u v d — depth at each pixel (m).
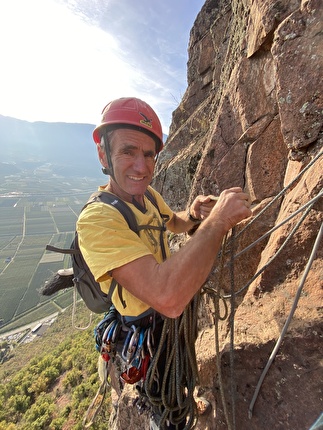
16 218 169.62
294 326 1.62
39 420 19.89
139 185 1.57
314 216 1.86
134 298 1.58
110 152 1.55
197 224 2.48
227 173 3.17
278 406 1.44
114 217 1.39
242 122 3.06
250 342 1.72
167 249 1.78
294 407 1.39
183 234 4.17
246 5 3.57
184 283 1.15
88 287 1.73
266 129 2.78
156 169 7.91
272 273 2.03
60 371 27.30
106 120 1.50
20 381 28.55
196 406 1.81
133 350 1.64
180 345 1.67
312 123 2.08
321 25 2.00
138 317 1.68
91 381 20.50
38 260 103.25
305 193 1.99
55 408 21.14
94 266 1.27
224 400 1.51
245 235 2.63
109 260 1.24
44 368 29.58
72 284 2.03
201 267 1.19
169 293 1.14
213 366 1.92
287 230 2.01
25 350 47.53
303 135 2.13
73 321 1.94
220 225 1.30
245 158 3.00
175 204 6.17
